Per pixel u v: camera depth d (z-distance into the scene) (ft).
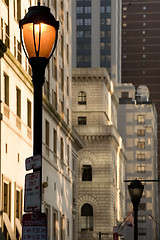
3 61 351.67
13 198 368.27
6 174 354.54
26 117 409.49
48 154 478.59
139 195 215.51
